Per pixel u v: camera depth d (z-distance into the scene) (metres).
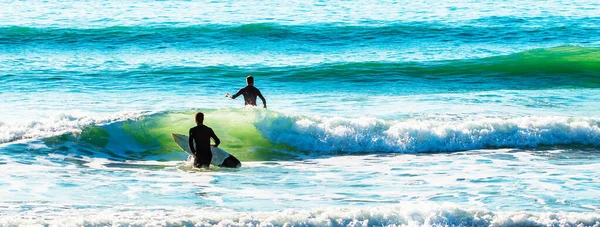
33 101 84.38
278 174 50.22
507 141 59.56
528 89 95.56
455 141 59.22
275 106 80.62
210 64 117.94
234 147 58.91
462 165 52.59
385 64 115.94
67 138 57.41
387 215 35.62
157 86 97.44
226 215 35.12
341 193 44.03
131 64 117.44
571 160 54.00
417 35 151.38
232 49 136.12
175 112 64.31
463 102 81.12
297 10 188.00
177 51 133.12
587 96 86.44
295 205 40.78
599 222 35.19
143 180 47.59
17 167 50.22
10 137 57.50
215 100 86.56
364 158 56.34
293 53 132.50
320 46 139.88
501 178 47.66
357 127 60.62
